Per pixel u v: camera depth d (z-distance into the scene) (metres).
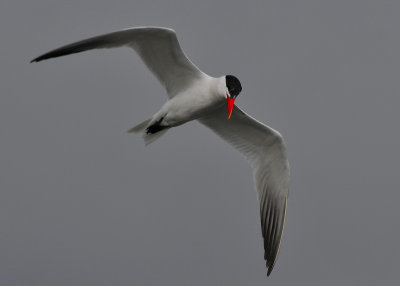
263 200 13.30
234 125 13.23
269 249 13.20
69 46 11.38
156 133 12.69
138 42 11.59
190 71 12.04
